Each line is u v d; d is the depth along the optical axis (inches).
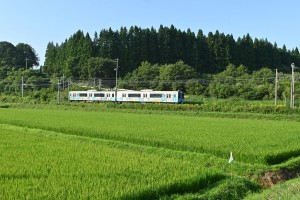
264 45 5201.8
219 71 4975.4
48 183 444.1
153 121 1515.7
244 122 1558.8
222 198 486.9
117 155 645.3
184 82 3922.2
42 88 4264.3
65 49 5403.5
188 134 995.3
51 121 1413.6
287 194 494.9
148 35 5078.7
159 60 5044.3
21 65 6033.5
